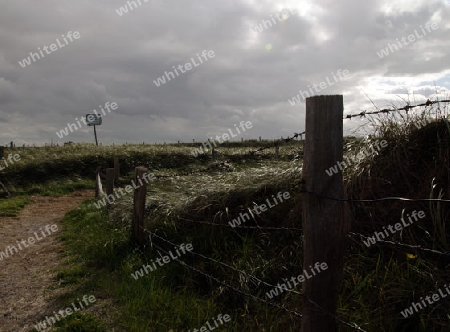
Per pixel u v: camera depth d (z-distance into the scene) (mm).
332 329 2406
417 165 3682
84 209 9109
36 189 14289
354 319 2826
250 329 3232
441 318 2578
